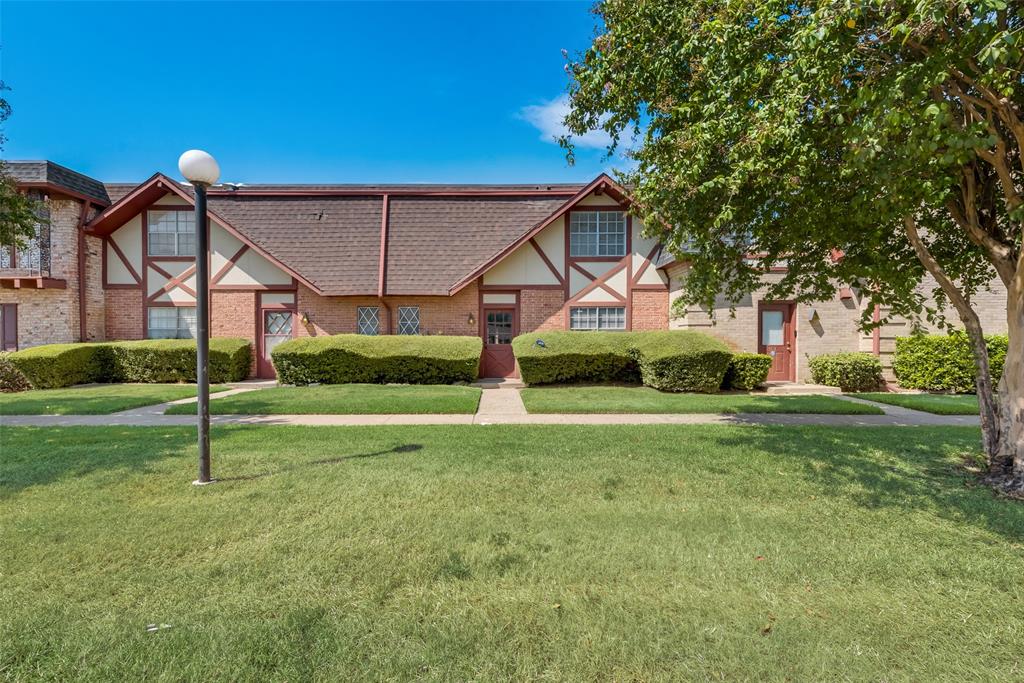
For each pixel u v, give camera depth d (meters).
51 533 3.64
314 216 15.51
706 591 2.90
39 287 13.70
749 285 7.30
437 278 14.48
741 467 5.39
